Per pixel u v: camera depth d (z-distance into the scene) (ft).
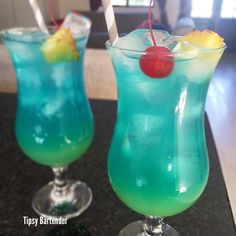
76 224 0.75
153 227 0.70
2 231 0.73
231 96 2.17
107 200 0.83
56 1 4.67
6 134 1.14
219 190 0.84
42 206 0.81
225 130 1.70
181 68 0.52
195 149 0.61
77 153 0.81
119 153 0.63
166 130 0.57
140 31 0.61
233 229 0.72
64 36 0.70
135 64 0.54
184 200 0.61
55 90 0.73
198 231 0.72
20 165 0.98
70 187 0.88
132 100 0.58
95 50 1.69
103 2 0.58
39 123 0.75
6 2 4.31
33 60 0.70
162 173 0.58
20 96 0.77
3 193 0.86
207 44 0.54
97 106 1.32
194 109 0.59
